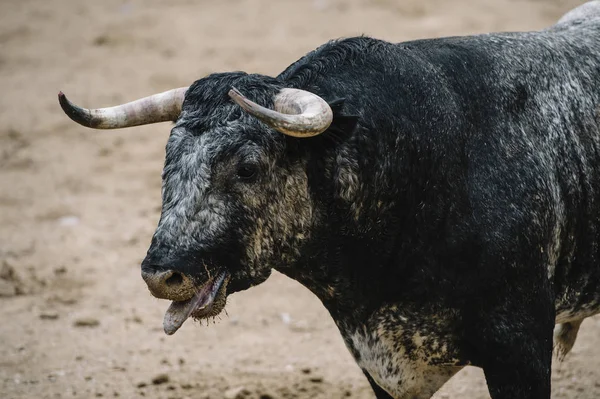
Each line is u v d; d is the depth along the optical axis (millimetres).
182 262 14172
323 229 15352
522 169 15758
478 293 15484
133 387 22375
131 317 26141
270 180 14656
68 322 25812
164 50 47750
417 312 15812
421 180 15422
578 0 24391
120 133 40125
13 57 47969
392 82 15625
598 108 17000
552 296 16156
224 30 49875
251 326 25734
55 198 34156
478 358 15930
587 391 21484
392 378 16562
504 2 51969
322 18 50531
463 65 16266
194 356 24062
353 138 15023
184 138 14500
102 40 49125
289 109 14422
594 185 16688
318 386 22125
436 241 15469
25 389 22250
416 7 51312
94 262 29469
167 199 14398
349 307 16266
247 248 14734
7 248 30250
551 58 16953
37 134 39781
